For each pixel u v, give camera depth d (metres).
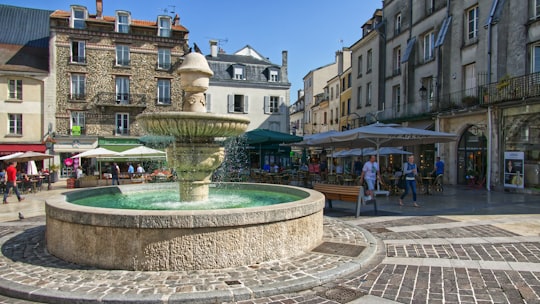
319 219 6.52
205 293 4.17
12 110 30.61
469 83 20.97
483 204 12.30
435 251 6.20
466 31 21.14
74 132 31.84
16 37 34.38
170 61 34.47
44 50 34.09
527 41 17.02
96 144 31.95
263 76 40.41
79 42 32.25
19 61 31.61
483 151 19.30
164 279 4.59
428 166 24.23
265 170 22.64
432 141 15.55
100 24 32.91
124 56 33.31
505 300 4.13
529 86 16.08
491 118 17.95
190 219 4.84
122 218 4.86
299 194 8.32
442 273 5.06
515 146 16.91
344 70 41.81
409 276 4.95
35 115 31.14
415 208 11.45
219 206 7.37
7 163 29.78
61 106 31.59
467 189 18.19
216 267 4.98
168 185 10.58
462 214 10.12
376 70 31.31
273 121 39.81
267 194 9.51
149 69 33.88
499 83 17.31
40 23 36.59
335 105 43.62
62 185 25.34
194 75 7.88
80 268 5.03
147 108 33.78
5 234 7.73
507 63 18.05
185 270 4.89
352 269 5.14
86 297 4.08
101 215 4.96
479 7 19.84
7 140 30.44
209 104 38.22
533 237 7.17
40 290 4.28
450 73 22.23
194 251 4.91
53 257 5.56
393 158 28.88
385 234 7.55
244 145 21.73
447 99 22.19
